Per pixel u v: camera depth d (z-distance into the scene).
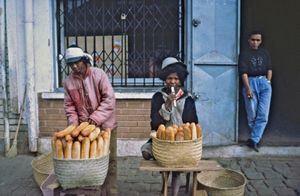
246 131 5.26
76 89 2.61
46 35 4.41
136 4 4.47
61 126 4.51
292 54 6.18
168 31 4.48
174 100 2.42
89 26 4.56
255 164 4.10
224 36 4.28
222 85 4.34
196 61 4.27
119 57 4.55
